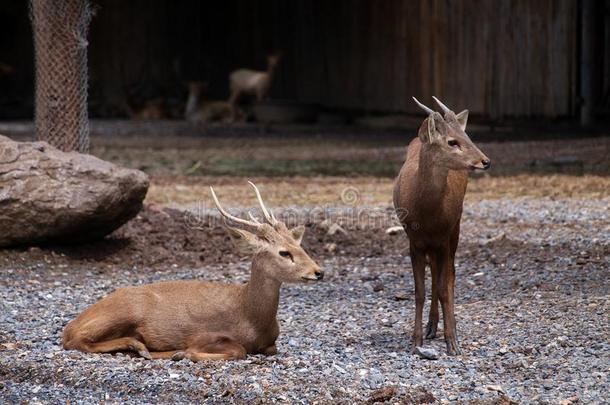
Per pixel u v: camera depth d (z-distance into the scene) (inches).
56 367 354.3
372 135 1363.2
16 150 550.9
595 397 325.7
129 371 348.8
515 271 540.4
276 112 1615.4
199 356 361.4
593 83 1218.0
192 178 933.2
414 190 380.5
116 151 1179.9
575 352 378.9
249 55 1854.1
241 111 1696.6
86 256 580.7
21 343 392.8
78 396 332.2
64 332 386.3
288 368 359.3
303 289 518.9
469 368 363.6
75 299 487.8
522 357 376.2
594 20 1207.6
